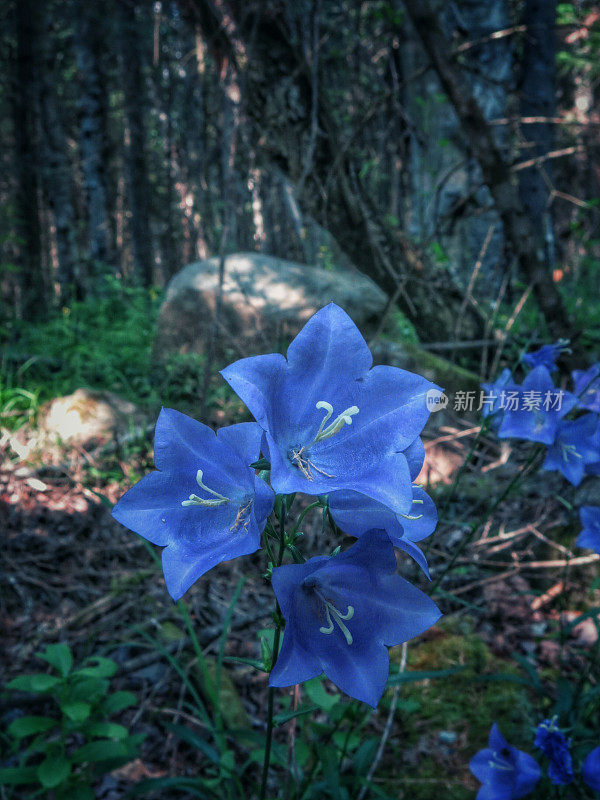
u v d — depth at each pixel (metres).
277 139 5.08
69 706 2.03
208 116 5.54
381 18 4.58
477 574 3.57
